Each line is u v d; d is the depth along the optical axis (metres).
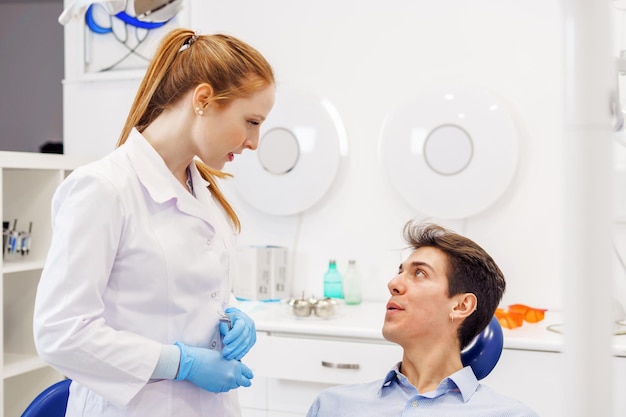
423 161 2.49
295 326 2.21
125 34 2.89
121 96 2.92
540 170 2.45
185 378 1.29
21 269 2.45
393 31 2.59
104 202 1.20
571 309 0.49
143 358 1.23
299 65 2.70
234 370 1.34
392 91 2.60
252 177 2.70
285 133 2.65
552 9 2.42
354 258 2.66
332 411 1.52
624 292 2.34
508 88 2.48
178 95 1.32
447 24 2.53
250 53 1.31
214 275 1.36
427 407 1.41
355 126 2.64
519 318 2.18
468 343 1.48
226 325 1.39
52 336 1.18
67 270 1.18
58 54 3.02
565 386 0.50
